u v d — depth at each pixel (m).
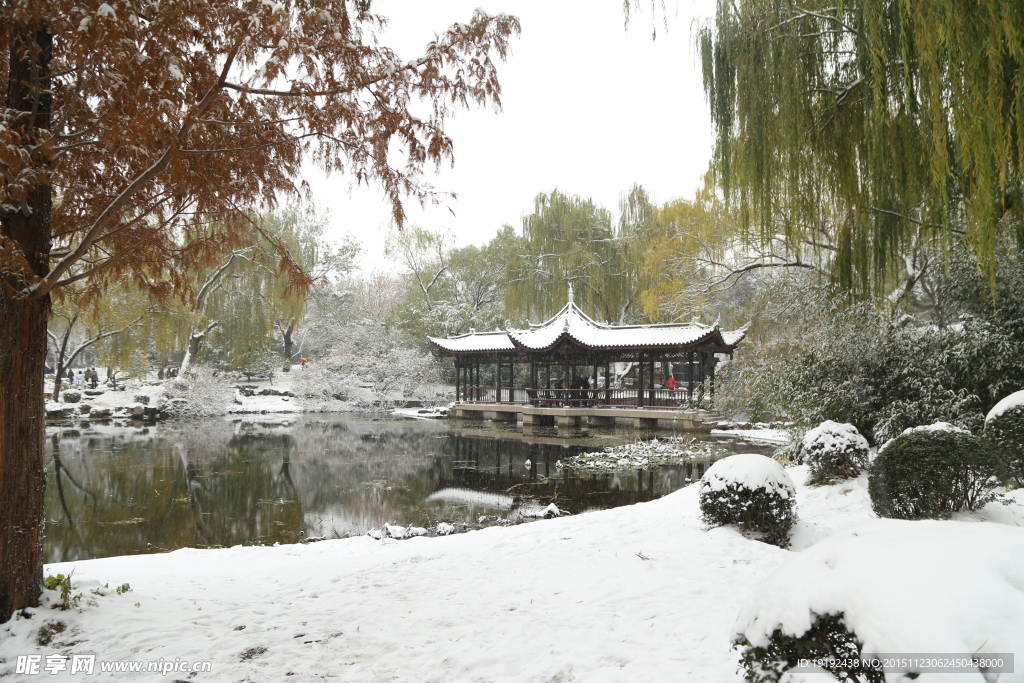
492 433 25.97
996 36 5.39
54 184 5.25
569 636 4.20
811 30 10.14
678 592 5.08
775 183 10.73
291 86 4.38
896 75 8.26
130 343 30.06
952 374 10.38
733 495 7.04
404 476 16.09
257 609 5.23
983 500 6.41
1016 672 1.77
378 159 4.89
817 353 12.20
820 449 9.82
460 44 4.51
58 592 5.06
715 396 21.56
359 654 4.08
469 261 49.16
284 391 41.16
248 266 36.50
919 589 2.02
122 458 18.61
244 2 4.20
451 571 6.40
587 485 14.83
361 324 45.19
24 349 4.75
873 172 9.21
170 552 8.68
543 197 39.81
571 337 27.77
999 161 5.49
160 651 4.16
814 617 2.17
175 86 3.70
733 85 10.78
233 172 5.35
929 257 12.27
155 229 5.51
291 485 14.80
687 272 23.72
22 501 4.73
